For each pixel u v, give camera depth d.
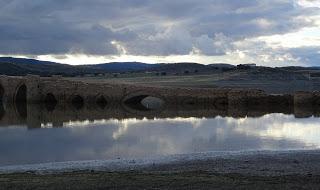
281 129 70.44
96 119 90.81
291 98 117.50
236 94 120.06
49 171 37.28
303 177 31.45
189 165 38.69
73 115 99.81
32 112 107.50
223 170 35.72
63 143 59.50
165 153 49.50
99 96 130.75
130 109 114.31
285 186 27.94
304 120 84.12
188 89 125.31
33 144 58.97
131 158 45.47
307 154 43.62
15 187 28.28
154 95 127.50
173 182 29.39
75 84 132.12
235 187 27.70
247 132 67.31
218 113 100.88
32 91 132.75
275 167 36.72
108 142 59.84
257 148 51.34
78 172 35.44
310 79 189.62
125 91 129.62
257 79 188.00
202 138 61.88
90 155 49.75
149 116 95.94
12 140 62.91
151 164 39.88
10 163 45.28
